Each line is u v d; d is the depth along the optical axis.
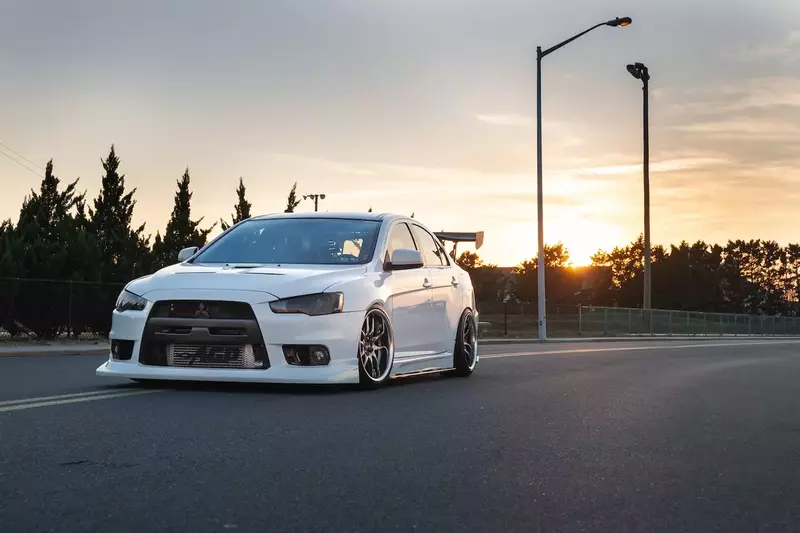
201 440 4.34
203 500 3.15
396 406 5.91
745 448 4.73
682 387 8.34
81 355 13.12
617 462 4.16
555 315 34.28
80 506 3.03
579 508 3.23
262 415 5.25
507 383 7.98
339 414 5.41
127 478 3.46
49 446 4.07
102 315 17.06
